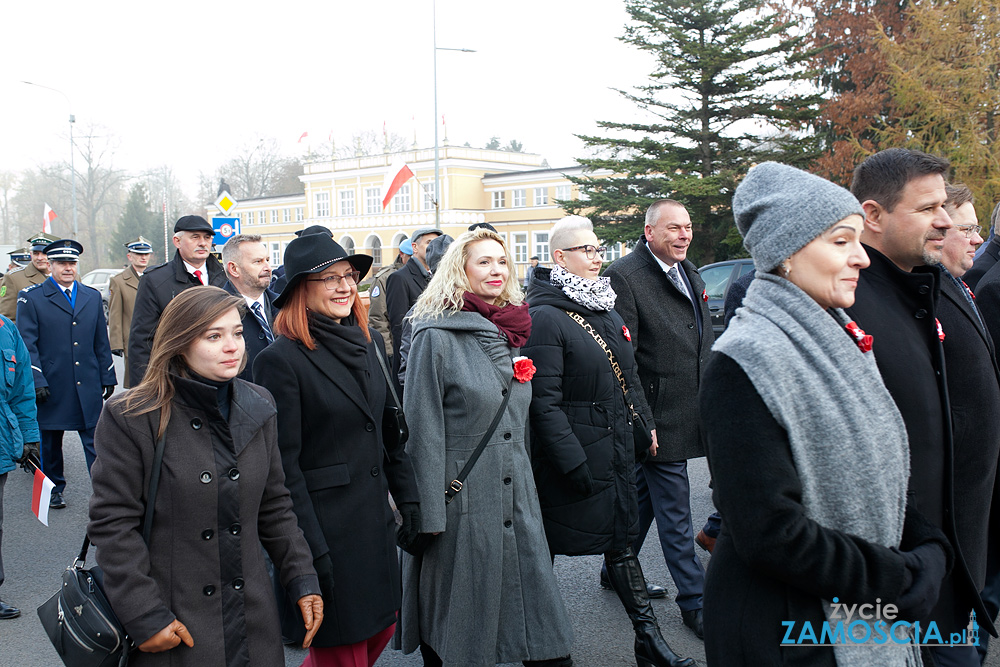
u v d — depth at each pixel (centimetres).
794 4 2552
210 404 232
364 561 284
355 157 5812
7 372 473
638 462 395
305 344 282
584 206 2680
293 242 290
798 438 172
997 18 1769
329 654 287
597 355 346
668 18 2514
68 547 548
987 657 353
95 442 229
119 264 7488
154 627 217
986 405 257
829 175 2262
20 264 1259
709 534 468
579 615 422
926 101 1816
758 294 189
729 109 2505
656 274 425
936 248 239
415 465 312
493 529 313
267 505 257
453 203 5153
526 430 335
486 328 318
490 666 310
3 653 390
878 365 225
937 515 228
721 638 186
